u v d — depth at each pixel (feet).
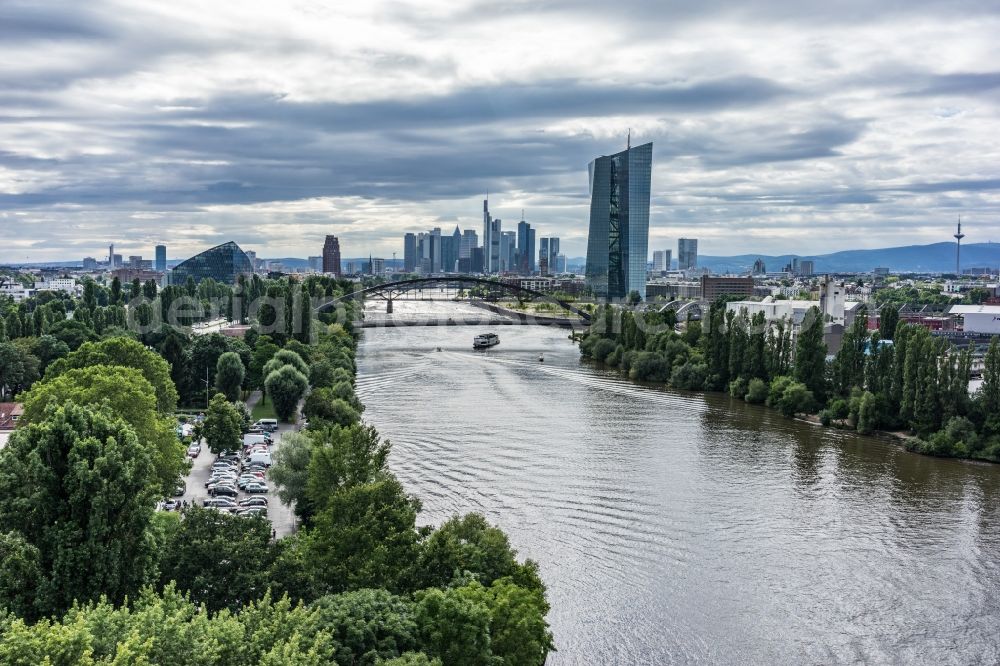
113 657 198.39
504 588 293.64
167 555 278.26
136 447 281.54
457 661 249.96
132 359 609.83
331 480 355.56
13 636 189.67
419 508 364.38
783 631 365.40
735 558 438.40
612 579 409.28
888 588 408.05
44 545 255.70
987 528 489.26
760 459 634.84
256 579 271.28
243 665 212.43
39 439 268.21
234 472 549.13
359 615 249.34
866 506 526.16
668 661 340.39
